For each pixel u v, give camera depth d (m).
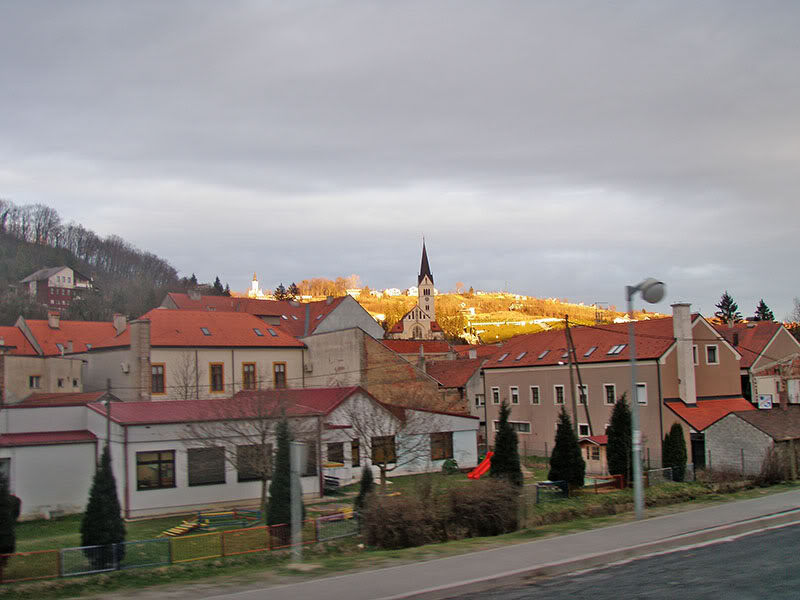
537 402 61.00
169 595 12.61
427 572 13.20
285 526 23.52
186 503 35.03
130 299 139.38
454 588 12.16
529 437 61.62
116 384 56.94
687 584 12.25
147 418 35.16
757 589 11.84
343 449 42.78
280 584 12.97
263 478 32.28
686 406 48.88
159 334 56.41
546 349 62.03
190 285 174.12
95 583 18.61
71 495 35.78
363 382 58.41
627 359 51.78
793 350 61.44
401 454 41.69
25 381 64.38
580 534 16.41
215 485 35.81
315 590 12.17
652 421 49.59
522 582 12.80
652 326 54.34
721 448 37.97
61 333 81.06
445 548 15.86
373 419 42.31
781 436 35.50
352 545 22.19
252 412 35.78
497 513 21.16
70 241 188.50
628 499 26.70
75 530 31.69
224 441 34.94
